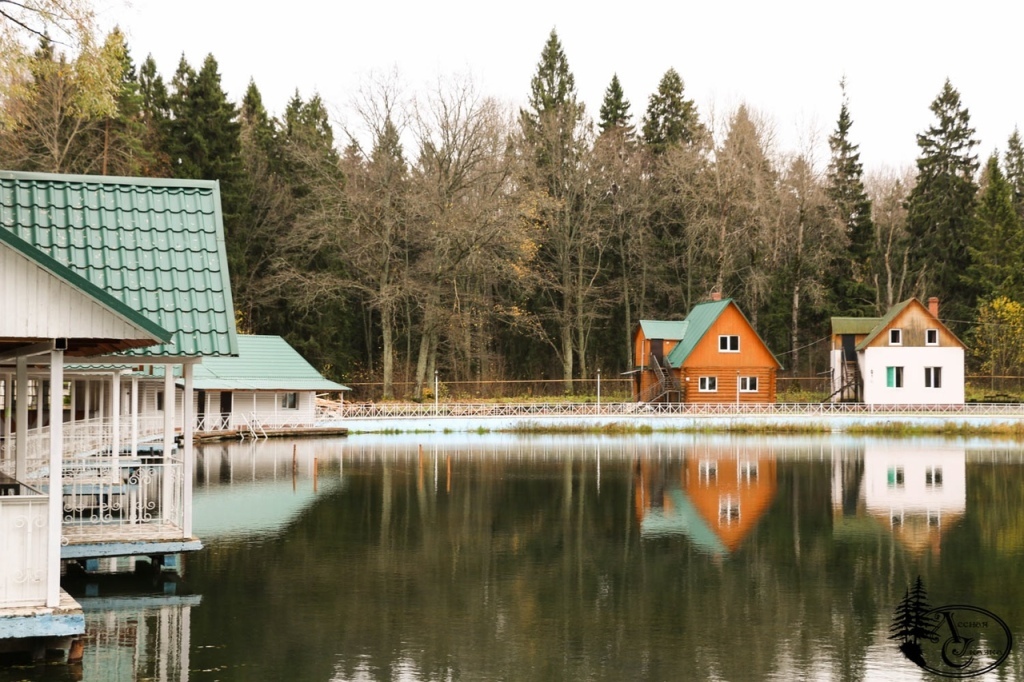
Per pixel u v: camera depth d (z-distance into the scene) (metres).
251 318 63.69
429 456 38.56
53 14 17.44
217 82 59.34
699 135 70.75
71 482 18.94
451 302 66.00
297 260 62.03
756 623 14.00
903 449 41.72
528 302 73.69
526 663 12.04
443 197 57.38
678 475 32.03
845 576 17.06
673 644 12.96
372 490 27.88
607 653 12.51
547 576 16.88
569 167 69.06
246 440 46.94
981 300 72.06
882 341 59.59
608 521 22.75
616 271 74.81
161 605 14.51
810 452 40.19
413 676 11.45
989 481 30.41
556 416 53.44
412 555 18.53
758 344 61.22
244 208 59.97
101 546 14.91
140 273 14.36
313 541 19.88
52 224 14.46
